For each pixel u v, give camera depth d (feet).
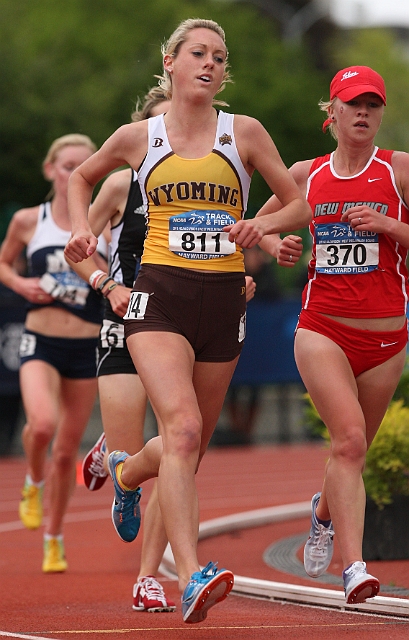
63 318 90.99
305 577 80.94
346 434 59.82
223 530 114.42
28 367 90.74
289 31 446.19
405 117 469.98
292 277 213.05
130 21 391.45
